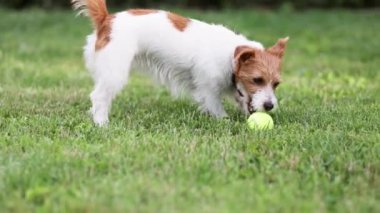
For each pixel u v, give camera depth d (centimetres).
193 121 855
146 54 875
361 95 1091
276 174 622
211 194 557
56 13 2531
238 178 616
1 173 600
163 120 872
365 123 845
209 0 2805
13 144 711
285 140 746
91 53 855
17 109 923
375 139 750
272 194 560
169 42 864
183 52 869
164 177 602
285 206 530
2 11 2598
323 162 664
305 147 721
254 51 828
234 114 930
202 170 623
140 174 606
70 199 538
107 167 628
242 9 2795
